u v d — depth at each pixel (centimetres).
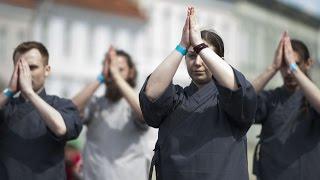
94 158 1432
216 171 948
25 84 1116
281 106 1264
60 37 6831
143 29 7625
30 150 1135
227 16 8556
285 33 1263
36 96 1117
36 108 1117
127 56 1502
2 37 6575
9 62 6588
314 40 10631
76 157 1694
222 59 950
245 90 928
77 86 7025
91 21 7138
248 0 8812
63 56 6881
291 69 1216
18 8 6600
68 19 6894
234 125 971
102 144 1430
